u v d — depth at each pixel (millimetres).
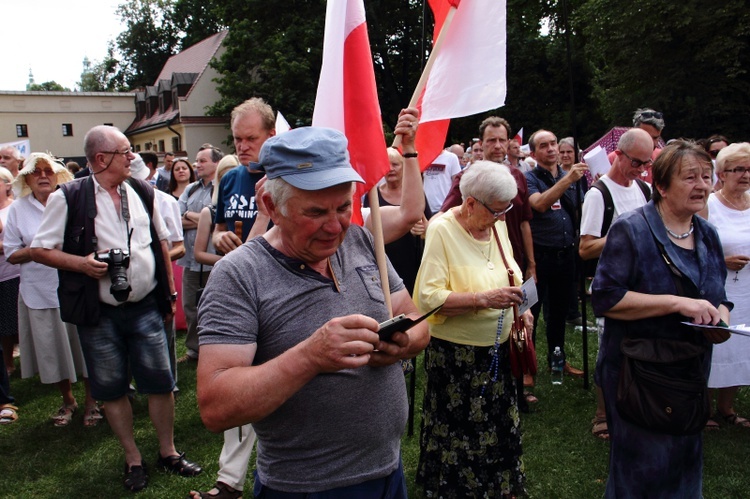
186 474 3486
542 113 24375
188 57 36500
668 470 2293
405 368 3746
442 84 2426
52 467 3641
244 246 1581
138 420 4289
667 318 2318
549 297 4723
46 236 3125
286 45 22094
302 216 1446
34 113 39156
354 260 1700
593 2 20141
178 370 5238
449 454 2883
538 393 4488
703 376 2295
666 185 2375
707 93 18422
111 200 3277
